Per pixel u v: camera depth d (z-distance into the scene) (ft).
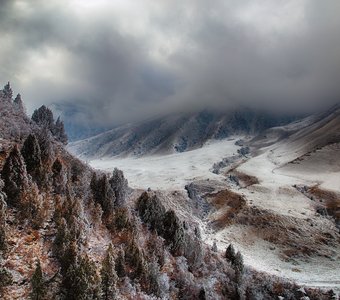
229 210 514.27
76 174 192.65
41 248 126.11
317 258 368.89
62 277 116.57
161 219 200.03
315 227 439.22
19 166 141.69
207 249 231.71
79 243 136.67
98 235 157.28
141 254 151.33
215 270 200.13
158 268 155.74
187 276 172.65
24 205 134.10
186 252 192.75
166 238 192.95
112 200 181.68
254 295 199.52
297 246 394.93
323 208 504.43
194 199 555.69
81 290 111.34
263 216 467.11
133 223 178.29
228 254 236.43
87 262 116.88
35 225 133.59
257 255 379.76
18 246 121.39
